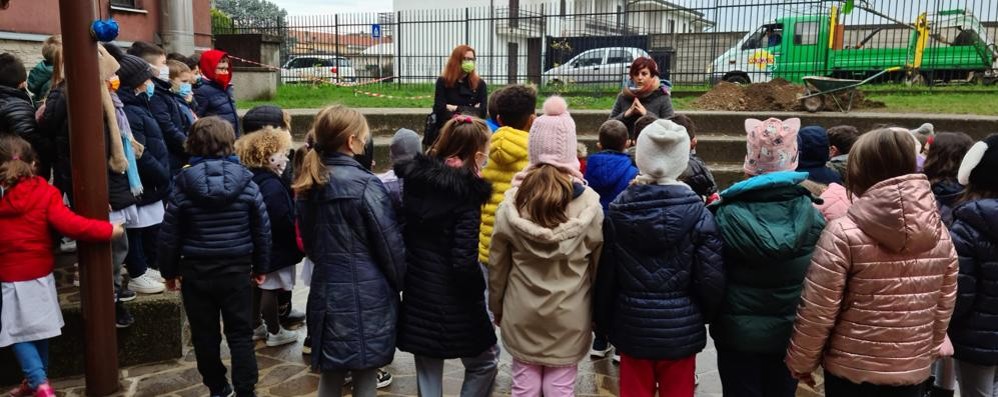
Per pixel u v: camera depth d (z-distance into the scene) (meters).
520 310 2.92
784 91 11.01
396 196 3.32
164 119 4.73
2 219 3.38
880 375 2.49
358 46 23.27
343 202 2.97
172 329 4.25
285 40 19.36
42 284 3.50
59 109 3.90
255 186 3.60
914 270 2.44
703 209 2.77
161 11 12.16
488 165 3.78
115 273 4.06
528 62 19.95
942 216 3.41
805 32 15.58
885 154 2.45
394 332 3.08
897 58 14.70
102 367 3.78
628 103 5.53
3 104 4.00
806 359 2.57
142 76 4.25
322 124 3.02
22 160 3.45
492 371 3.31
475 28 21.36
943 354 2.80
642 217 2.73
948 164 3.47
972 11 14.13
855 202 2.51
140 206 4.28
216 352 3.62
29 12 8.87
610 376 4.07
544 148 2.93
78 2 3.47
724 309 2.80
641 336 2.80
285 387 3.92
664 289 2.78
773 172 2.90
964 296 2.86
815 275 2.50
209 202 3.41
